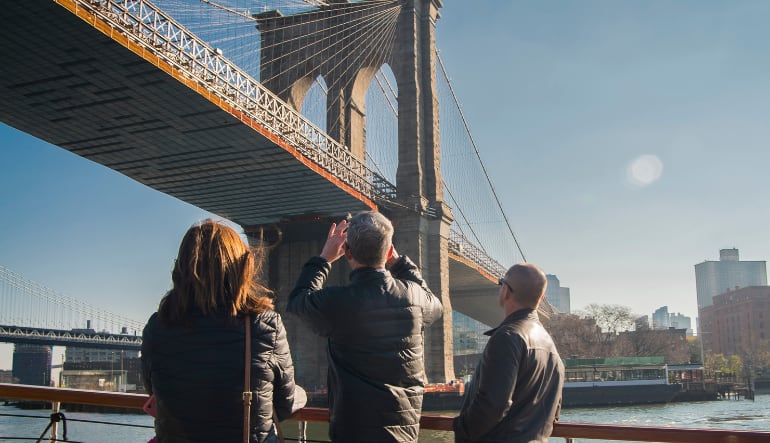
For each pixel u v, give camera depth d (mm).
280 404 4152
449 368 76125
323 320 4379
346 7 80188
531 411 4465
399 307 4465
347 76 80125
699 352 162000
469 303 126188
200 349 3939
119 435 37344
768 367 167500
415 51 80625
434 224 78375
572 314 139500
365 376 4352
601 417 68562
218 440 3891
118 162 60812
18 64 42375
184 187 68375
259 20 74812
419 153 78688
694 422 61688
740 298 193500
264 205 74688
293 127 59969
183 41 45312
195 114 50594
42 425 42719
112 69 43500
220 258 4008
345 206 74375
